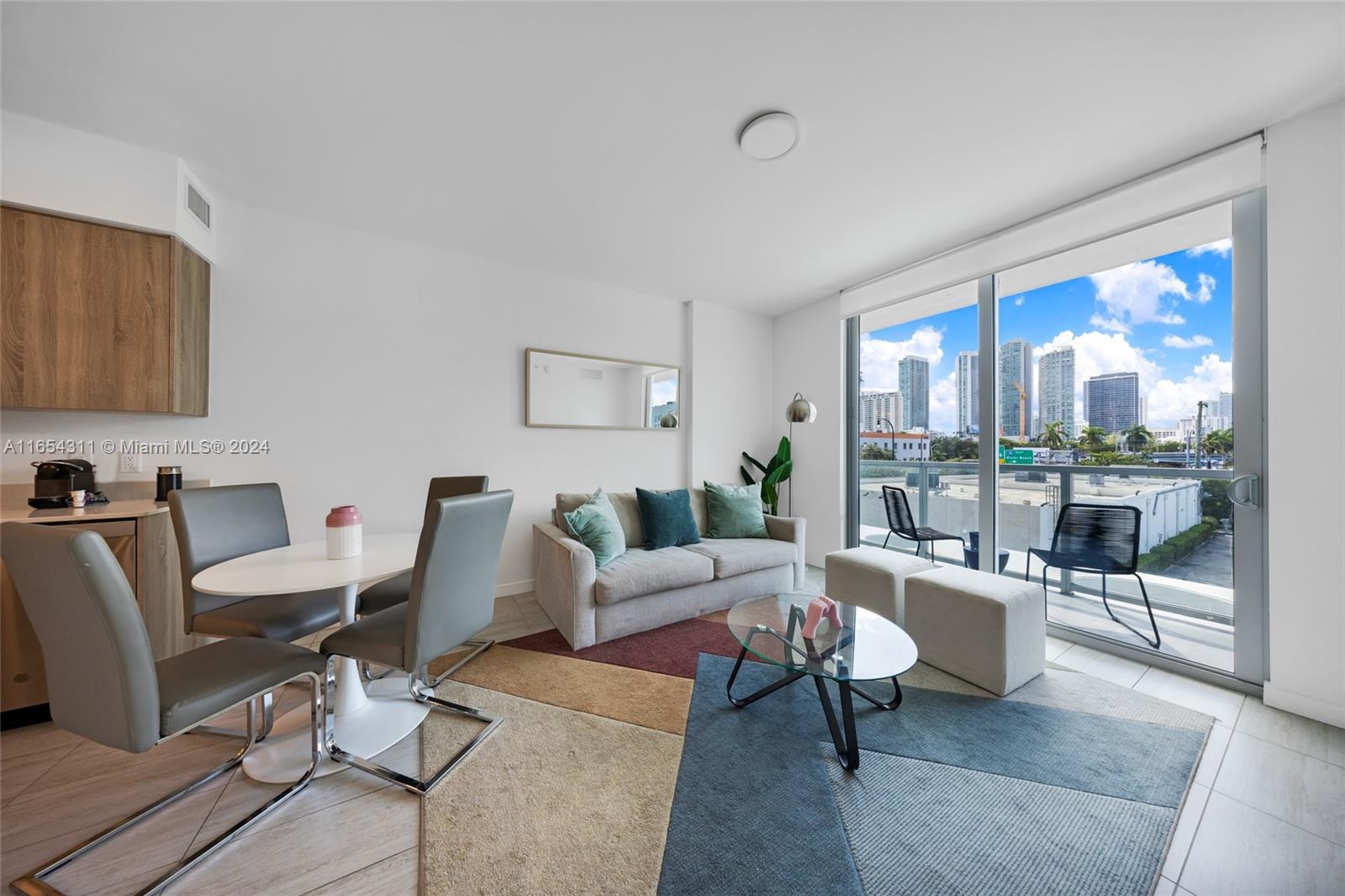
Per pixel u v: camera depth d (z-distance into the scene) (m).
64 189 1.90
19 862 1.17
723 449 4.32
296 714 1.81
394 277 2.93
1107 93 1.71
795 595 2.34
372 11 1.38
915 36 1.47
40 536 1.03
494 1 1.35
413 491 2.99
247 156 2.10
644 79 1.66
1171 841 1.25
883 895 1.10
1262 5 1.35
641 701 1.94
